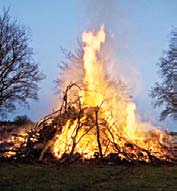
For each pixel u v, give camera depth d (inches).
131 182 379.9
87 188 353.1
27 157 489.4
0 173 415.2
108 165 470.6
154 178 400.2
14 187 352.5
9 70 1142.3
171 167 466.3
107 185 366.0
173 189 352.5
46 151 500.4
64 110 529.7
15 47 1161.4
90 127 495.8
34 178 392.8
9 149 522.0
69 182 376.8
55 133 498.6
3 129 735.7
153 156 492.4
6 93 1140.5
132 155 501.7
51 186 359.3
